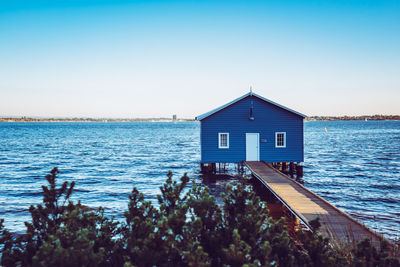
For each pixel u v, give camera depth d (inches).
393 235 481.1
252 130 959.0
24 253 196.2
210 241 188.9
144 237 194.1
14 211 659.4
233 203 230.1
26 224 217.8
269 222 213.0
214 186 893.8
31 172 1195.3
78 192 839.1
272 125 958.4
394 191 834.8
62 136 3836.1
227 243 191.3
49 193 229.1
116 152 1948.8
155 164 1398.9
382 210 647.1
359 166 1298.0
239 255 166.1
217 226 210.7
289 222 475.8
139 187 908.6
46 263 154.1
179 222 194.9
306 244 195.5
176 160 1541.6
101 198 770.8
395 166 1289.4
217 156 960.3
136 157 1676.9
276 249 187.8
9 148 2212.1
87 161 1513.3
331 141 2795.3
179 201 232.8
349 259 209.5
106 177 1080.2
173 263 189.8
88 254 166.2
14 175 1128.8
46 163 1443.2
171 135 4234.7
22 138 3388.3
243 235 190.4
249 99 956.0
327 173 1130.7
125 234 235.6
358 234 348.8
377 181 975.6
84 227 222.8
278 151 961.5
